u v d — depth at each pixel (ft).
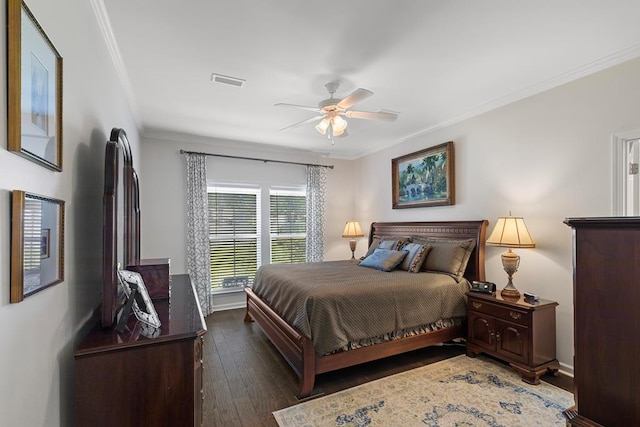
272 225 17.40
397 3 6.00
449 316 10.19
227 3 5.95
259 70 8.65
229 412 7.20
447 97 10.67
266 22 6.55
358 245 19.15
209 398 7.79
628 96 7.88
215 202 15.99
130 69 8.52
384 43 7.38
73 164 4.58
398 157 15.84
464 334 10.59
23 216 2.92
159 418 4.22
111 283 4.77
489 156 11.41
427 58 8.07
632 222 3.00
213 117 12.42
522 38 7.20
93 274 5.54
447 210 13.19
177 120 12.74
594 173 8.52
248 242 16.72
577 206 8.87
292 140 15.98
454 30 6.88
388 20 6.51
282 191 17.80
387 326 8.99
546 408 7.26
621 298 3.09
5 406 2.72
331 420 6.89
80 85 4.95
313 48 7.57
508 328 9.00
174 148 14.98
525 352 8.55
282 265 13.39
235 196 16.51
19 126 2.83
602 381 3.21
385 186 17.10
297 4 6.00
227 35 7.01
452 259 11.06
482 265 11.15
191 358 4.40
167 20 6.44
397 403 7.52
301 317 8.21
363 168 18.97
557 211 9.36
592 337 3.30
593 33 7.02
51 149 3.63
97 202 5.91
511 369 9.27
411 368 9.40
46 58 3.49
